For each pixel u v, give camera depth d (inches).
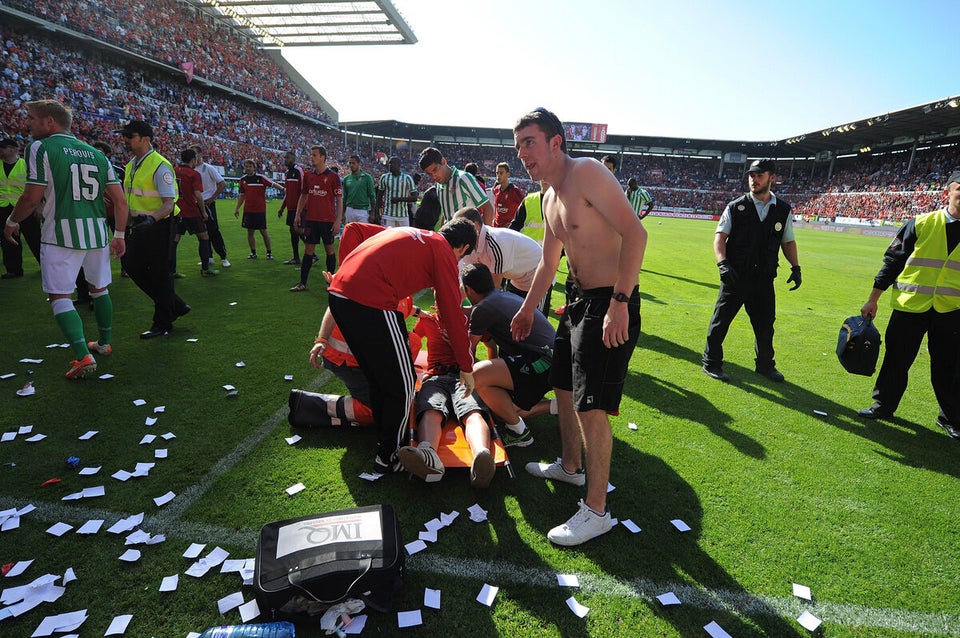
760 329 181.0
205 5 1144.2
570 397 102.4
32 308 215.8
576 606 75.5
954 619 77.7
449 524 92.8
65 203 143.2
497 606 75.8
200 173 310.7
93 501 94.8
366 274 98.0
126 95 950.4
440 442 115.1
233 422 126.6
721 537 93.4
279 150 1382.9
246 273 316.8
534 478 110.7
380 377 101.3
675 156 2274.9
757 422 143.3
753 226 169.9
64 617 69.5
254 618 71.4
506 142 2234.3
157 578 78.1
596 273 88.0
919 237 138.6
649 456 121.2
